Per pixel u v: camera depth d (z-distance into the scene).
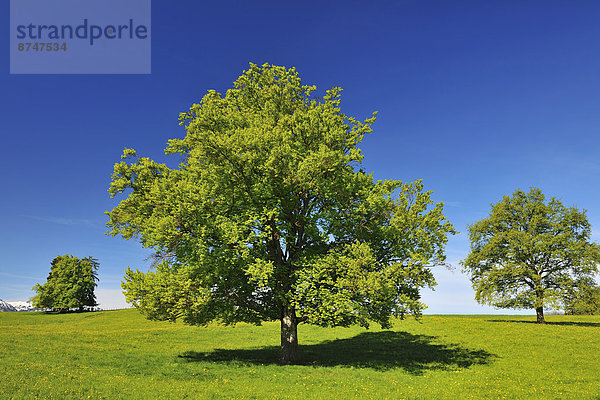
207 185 20.11
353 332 37.66
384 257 21.56
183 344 31.31
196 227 19.83
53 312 81.25
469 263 46.22
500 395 16.14
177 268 21.52
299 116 22.84
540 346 28.11
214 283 20.50
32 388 13.76
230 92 25.52
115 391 14.27
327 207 21.83
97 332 37.28
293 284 19.95
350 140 22.44
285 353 22.12
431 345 29.81
